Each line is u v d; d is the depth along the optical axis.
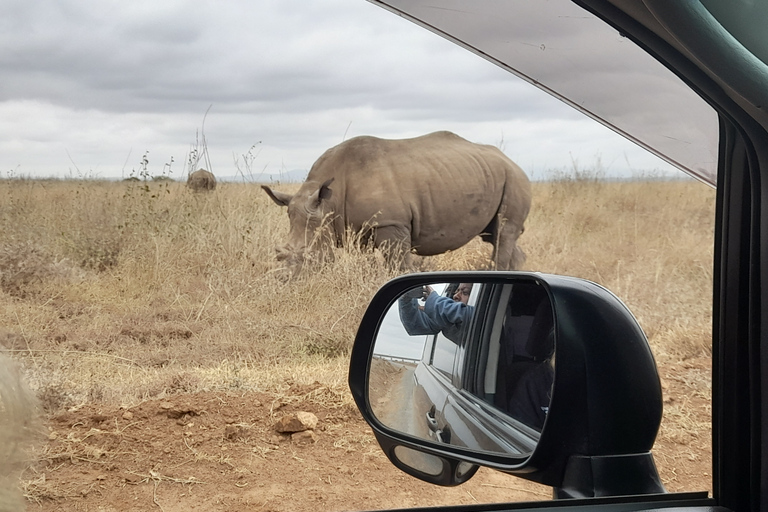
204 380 4.75
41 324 6.50
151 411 4.00
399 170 9.75
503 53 1.06
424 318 1.75
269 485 3.16
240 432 3.74
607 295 1.25
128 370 5.11
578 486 1.14
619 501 1.12
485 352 1.50
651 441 1.17
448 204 9.95
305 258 8.43
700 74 0.96
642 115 1.09
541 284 1.28
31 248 8.23
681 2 0.79
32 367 4.64
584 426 1.15
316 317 6.98
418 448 1.57
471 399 1.49
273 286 7.63
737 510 1.12
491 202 10.45
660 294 7.21
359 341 1.81
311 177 9.57
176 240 9.14
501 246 10.77
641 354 1.19
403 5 1.05
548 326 1.25
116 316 7.10
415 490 3.15
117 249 9.01
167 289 7.85
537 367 1.27
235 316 6.73
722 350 1.13
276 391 4.60
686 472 3.09
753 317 1.07
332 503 2.98
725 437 1.12
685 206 11.87
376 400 1.76
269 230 9.72
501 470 1.29
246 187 11.65
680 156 1.12
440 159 10.04
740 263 1.10
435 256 11.22
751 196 1.07
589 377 1.16
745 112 0.98
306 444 3.70
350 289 7.51
